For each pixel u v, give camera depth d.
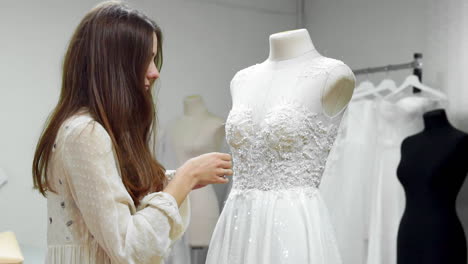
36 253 3.70
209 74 4.60
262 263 2.00
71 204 1.48
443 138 3.20
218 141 4.15
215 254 2.16
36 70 3.97
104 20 1.51
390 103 3.60
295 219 2.01
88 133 1.40
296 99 2.08
